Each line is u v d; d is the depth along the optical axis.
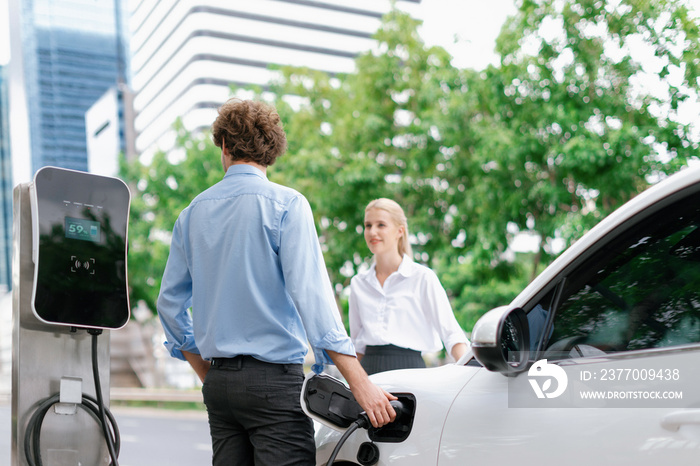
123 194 3.15
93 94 78.00
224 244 2.48
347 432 2.34
